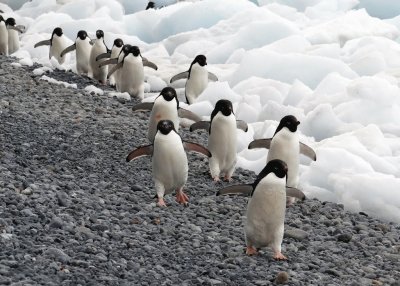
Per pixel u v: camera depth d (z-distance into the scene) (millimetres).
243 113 31438
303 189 22219
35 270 12125
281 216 14633
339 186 21516
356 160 22969
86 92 34312
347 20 51188
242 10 53188
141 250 14430
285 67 37750
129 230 15609
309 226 18062
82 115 28656
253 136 28156
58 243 13867
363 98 29844
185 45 46844
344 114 29641
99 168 21078
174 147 17812
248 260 14711
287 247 16109
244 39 45594
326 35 46625
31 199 16312
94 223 15562
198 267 13992
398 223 20203
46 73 39781
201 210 18297
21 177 17859
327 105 29188
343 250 16562
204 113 31516
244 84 35594
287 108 30406
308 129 29328
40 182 17891
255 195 14578
